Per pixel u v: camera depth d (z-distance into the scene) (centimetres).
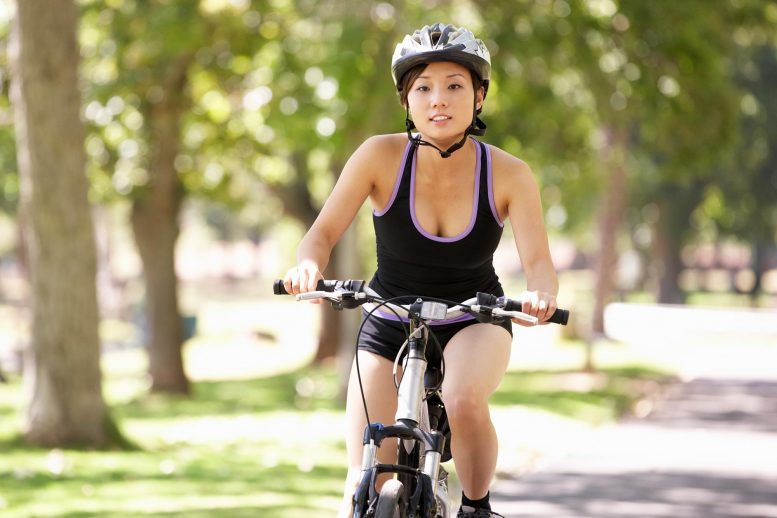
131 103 4122
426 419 923
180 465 2408
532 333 8569
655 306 11869
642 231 12938
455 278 953
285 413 3625
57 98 2598
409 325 927
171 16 3412
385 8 3194
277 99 3284
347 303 878
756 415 3625
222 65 4019
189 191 4747
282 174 5309
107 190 4384
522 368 5403
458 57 902
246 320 11256
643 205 10100
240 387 4922
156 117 4222
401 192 939
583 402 3847
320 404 3950
